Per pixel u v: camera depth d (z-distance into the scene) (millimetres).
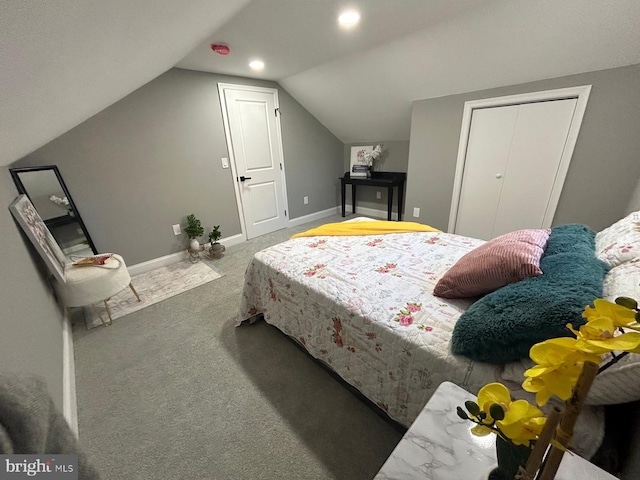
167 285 2631
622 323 394
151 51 1492
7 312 1068
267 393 1463
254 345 1823
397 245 1829
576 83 2076
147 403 1422
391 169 4230
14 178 2041
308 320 1482
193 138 3029
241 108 3334
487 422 433
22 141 1426
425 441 617
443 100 2793
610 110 1991
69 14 599
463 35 2047
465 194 2943
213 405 1402
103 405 1415
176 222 3086
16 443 455
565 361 374
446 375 929
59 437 549
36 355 1196
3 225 1428
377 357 1148
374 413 1333
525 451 422
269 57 2600
